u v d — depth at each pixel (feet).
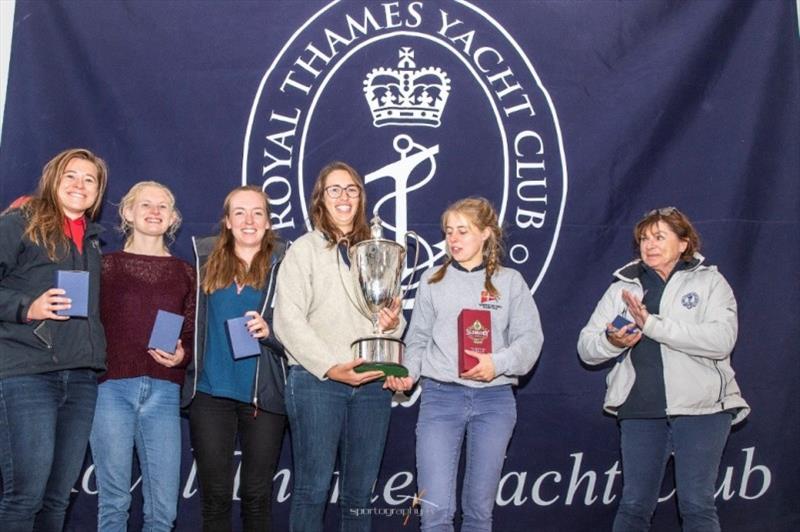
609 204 12.83
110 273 10.82
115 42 12.82
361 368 9.98
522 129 12.89
